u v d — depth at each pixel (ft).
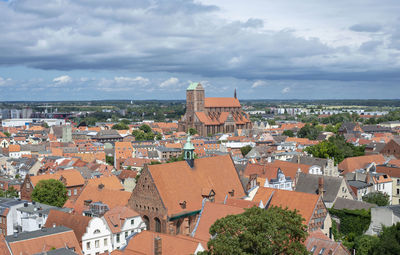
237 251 228.63
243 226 241.96
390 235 307.17
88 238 359.87
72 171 597.93
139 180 374.22
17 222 445.78
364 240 356.18
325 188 500.33
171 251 285.23
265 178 516.32
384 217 382.01
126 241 343.67
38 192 499.92
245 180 474.90
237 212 328.90
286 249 248.52
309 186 524.93
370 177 565.53
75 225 371.56
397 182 590.55
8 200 478.59
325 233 376.89
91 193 446.19
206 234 332.39
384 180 582.76
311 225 362.12
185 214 358.64
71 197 526.16
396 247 292.40
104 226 370.73
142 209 374.02
